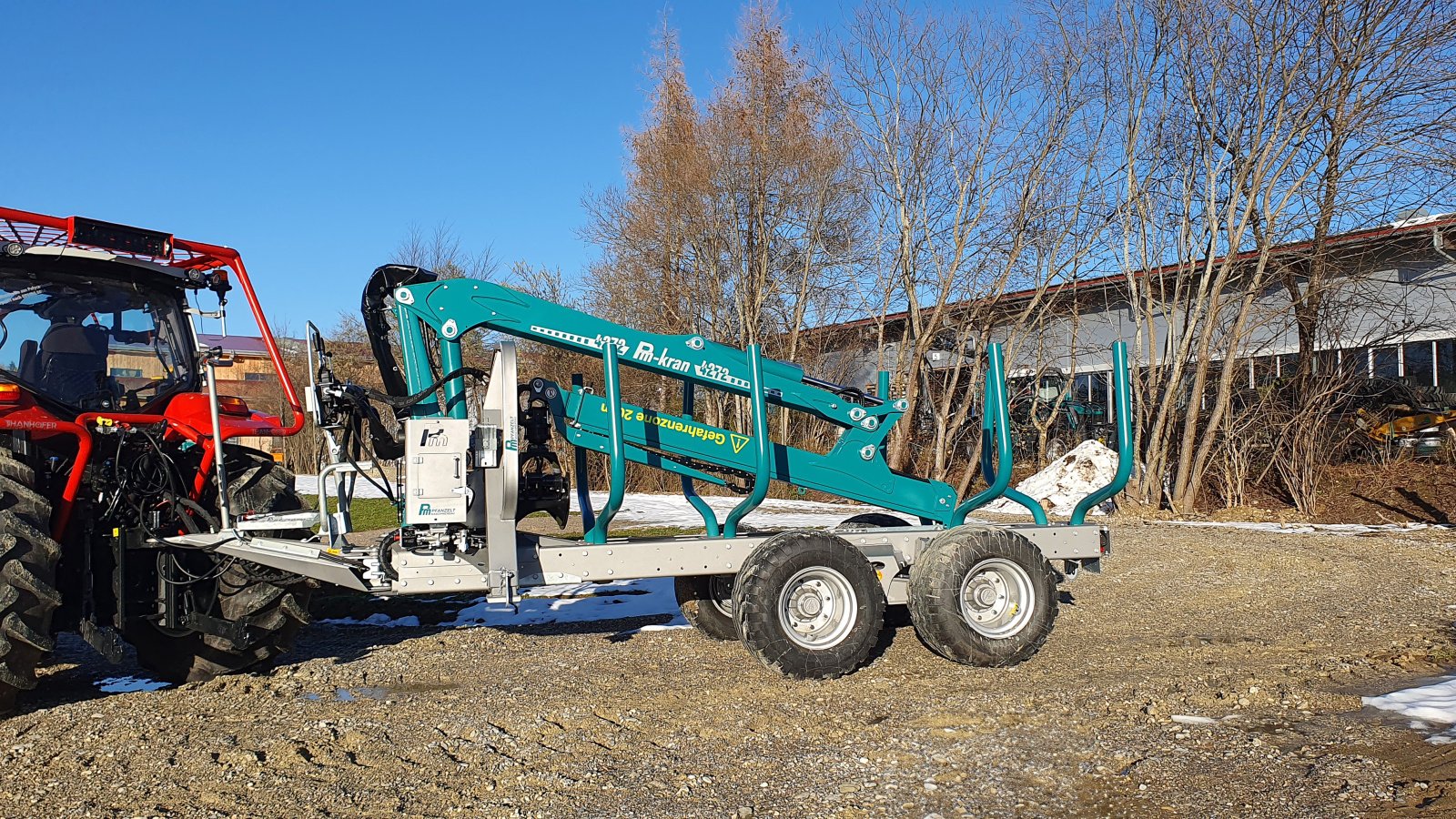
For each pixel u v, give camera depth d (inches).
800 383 268.2
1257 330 713.0
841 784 161.5
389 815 150.4
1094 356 839.7
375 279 250.2
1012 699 208.5
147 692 226.4
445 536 223.9
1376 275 687.7
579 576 229.0
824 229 868.0
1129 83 671.8
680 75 921.5
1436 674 225.5
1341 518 595.2
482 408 226.2
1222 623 293.4
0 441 209.5
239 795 158.7
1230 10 616.1
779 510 665.6
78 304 235.3
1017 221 732.0
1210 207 635.5
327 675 240.1
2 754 179.3
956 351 765.3
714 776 165.5
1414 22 557.0
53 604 195.3
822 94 855.7
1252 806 147.9
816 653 226.7
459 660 256.4
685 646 268.4
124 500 222.5
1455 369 669.9
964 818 147.3
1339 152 590.6
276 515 236.1
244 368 1103.6
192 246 237.1
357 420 237.5
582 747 181.8
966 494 695.7
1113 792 156.2
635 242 916.6
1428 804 144.9
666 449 258.4
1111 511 639.1
